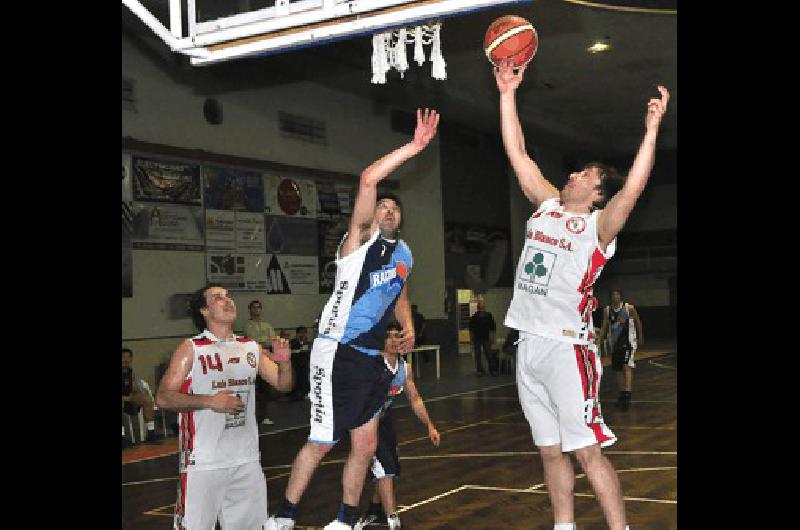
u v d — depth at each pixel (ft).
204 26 18.20
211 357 13.92
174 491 25.20
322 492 23.68
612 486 13.75
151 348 43.42
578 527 18.67
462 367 69.97
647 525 18.45
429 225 68.08
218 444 13.75
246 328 45.19
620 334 39.06
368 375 16.60
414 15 16.33
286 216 53.36
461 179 72.64
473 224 73.92
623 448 28.81
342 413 16.51
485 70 56.75
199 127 47.50
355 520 16.94
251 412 14.42
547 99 66.33
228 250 48.85
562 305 13.92
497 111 68.28
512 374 63.46
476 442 31.89
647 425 34.06
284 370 14.97
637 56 55.98
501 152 78.74
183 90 46.57
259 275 50.98
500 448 30.19
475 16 45.78
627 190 13.38
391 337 16.80
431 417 40.04
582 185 14.10
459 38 49.78
